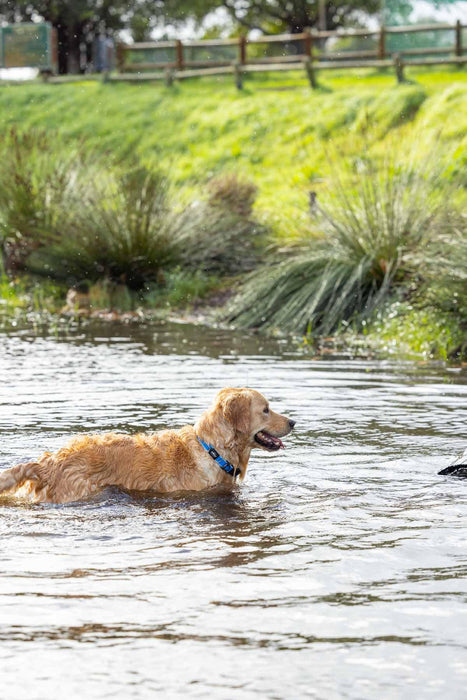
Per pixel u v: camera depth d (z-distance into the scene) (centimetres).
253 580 538
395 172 2009
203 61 4181
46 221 2220
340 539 610
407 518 654
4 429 904
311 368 1313
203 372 1265
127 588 525
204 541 604
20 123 3862
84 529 625
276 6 5691
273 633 468
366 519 652
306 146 3166
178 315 1944
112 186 2256
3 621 481
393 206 1786
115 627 475
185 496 697
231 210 2350
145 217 2145
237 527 633
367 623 481
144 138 3581
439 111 2995
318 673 427
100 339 1616
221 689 413
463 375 1264
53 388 1132
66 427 916
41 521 640
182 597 513
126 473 698
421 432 915
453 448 851
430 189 1834
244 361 1373
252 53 5772
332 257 1797
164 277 2141
